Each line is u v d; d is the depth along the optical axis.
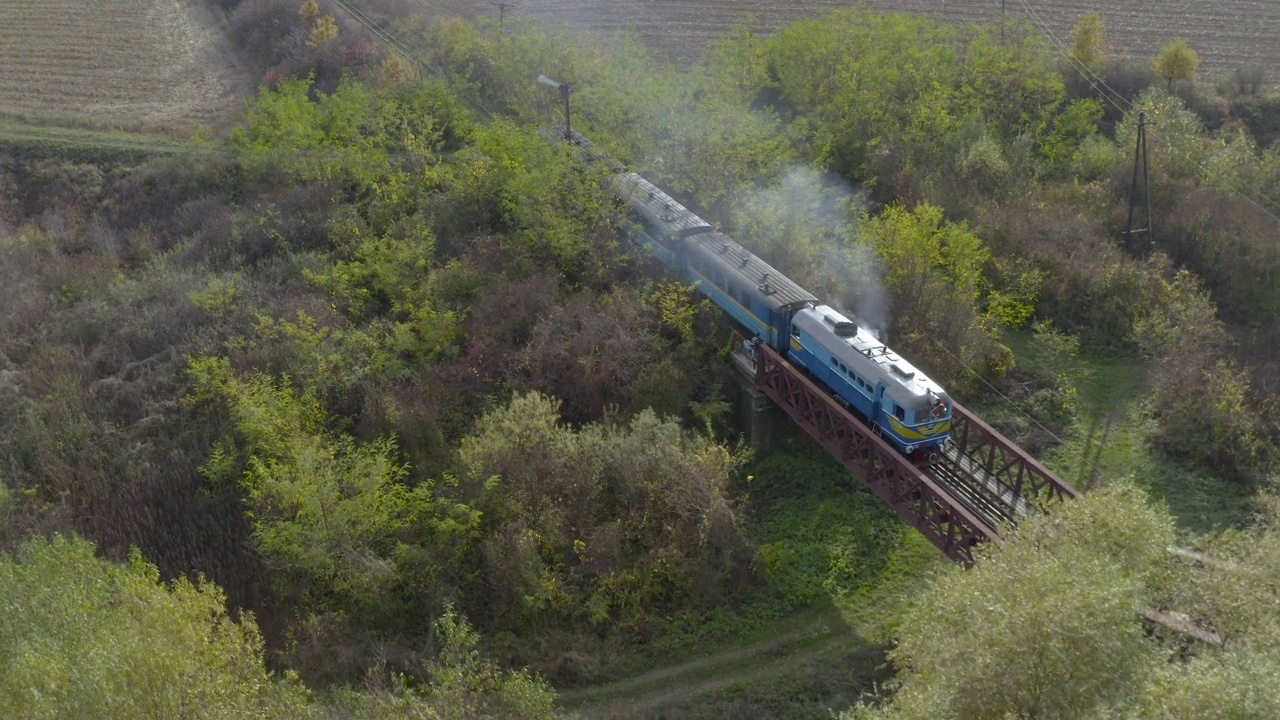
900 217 46.31
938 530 32.25
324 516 33.59
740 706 31.08
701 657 33.50
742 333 43.22
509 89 66.50
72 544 29.34
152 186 59.56
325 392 40.69
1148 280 49.19
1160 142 59.91
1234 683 19.23
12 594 25.62
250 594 35.69
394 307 45.31
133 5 89.88
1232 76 73.94
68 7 88.75
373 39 75.19
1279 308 50.38
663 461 36.66
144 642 23.88
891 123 60.38
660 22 88.12
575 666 32.75
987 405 44.09
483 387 42.09
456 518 35.53
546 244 47.91
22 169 61.47
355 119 57.94
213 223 54.47
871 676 32.12
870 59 62.44
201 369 40.59
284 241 51.84
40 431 40.12
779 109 66.88
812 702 31.22
